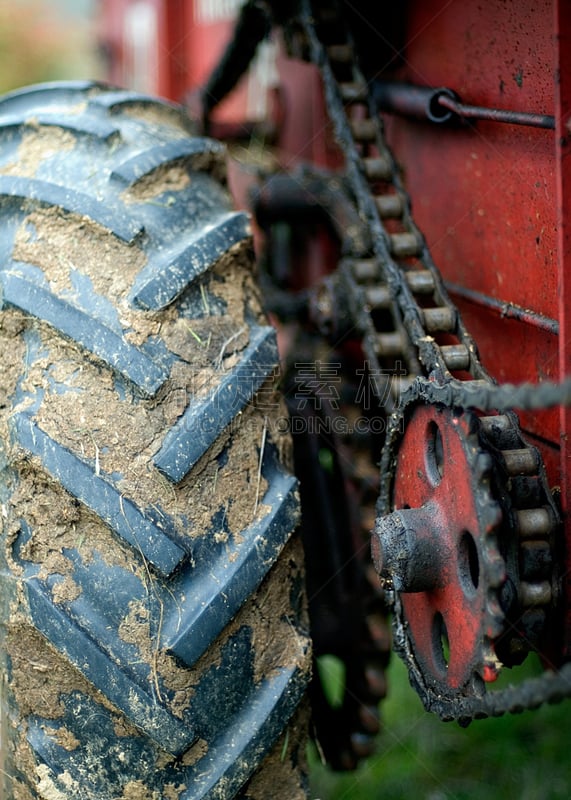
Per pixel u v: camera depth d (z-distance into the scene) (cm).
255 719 177
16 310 189
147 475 174
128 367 178
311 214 289
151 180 204
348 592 229
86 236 195
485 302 207
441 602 171
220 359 187
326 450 247
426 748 303
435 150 231
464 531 160
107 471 174
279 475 189
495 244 205
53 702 175
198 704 173
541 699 138
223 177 226
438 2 221
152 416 178
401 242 217
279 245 316
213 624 171
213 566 175
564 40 165
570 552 168
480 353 217
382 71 253
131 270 190
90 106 226
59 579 173
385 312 230
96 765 173
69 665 174
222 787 173
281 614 184
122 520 171
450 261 228
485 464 150
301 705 190
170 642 169
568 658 171
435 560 169
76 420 177
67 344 183
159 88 421
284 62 329
